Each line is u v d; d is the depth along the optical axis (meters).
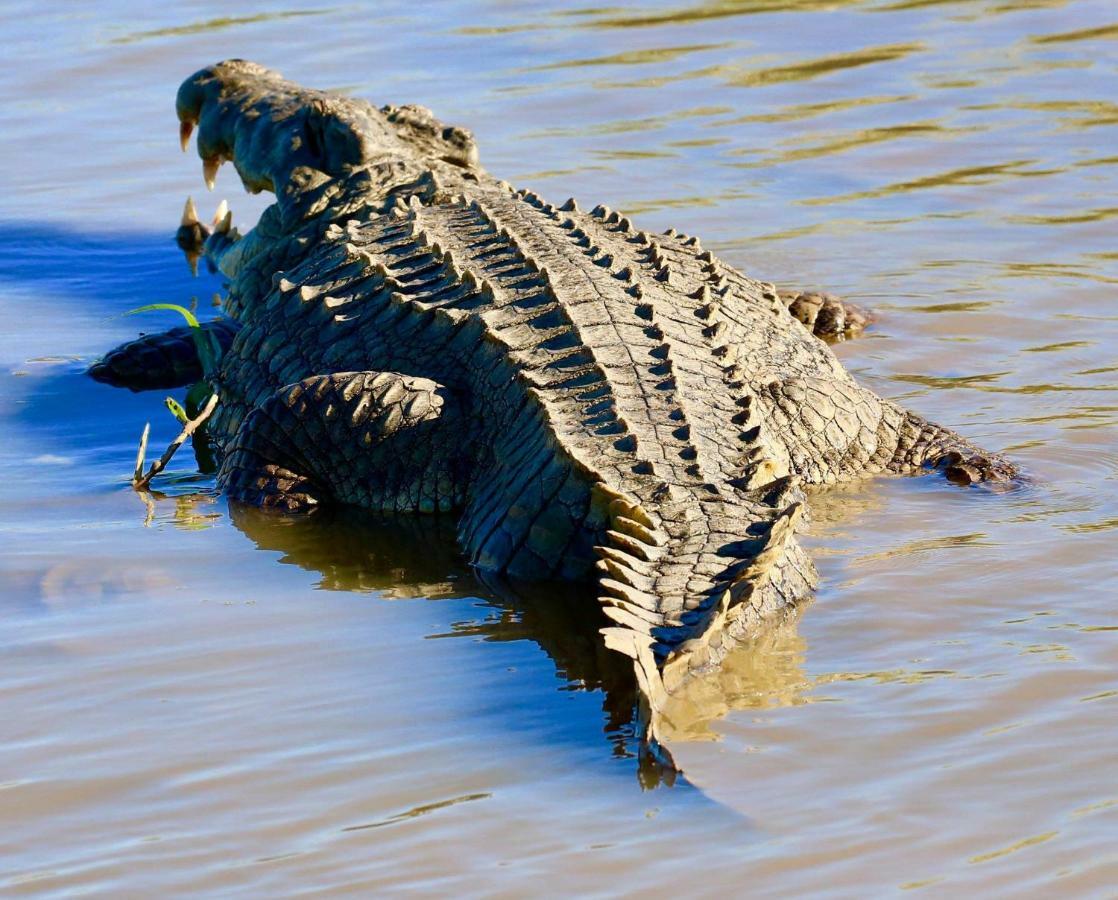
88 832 17.77
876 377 33.19
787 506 23.42
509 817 17.86
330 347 30.56
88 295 40.09
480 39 59.16
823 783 18.30
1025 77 53.31
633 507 22.89
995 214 42.75
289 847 17.39
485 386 27.58
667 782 18.42
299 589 24.50
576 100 52.56
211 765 19.03
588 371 26.22
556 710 20.38
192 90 41.47
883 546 25.31
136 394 34.12
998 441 29.80
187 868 17.08
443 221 33.66
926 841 17.16
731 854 17.05
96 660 21.83
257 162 39.16
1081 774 18.28
